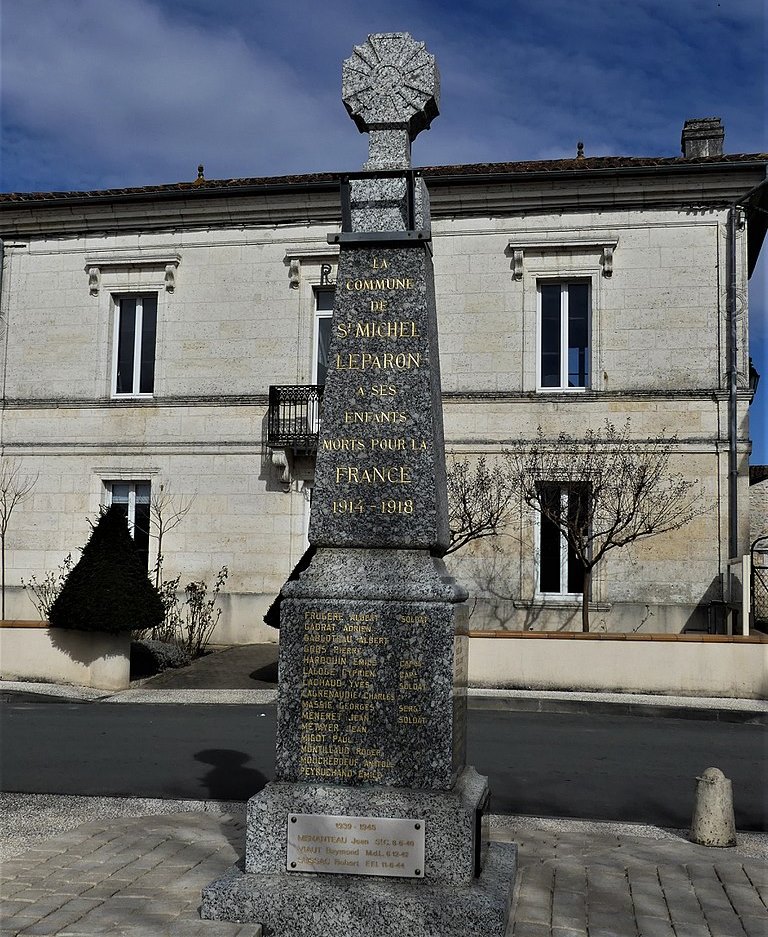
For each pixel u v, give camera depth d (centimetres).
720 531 1930
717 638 1465
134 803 848
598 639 1488
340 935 517
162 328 2195
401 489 595
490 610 1983
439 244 2084
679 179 1978
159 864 631
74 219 2230
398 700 560
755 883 621
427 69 642
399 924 512
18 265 2272
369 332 615
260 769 995
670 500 1945
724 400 1953
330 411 610
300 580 581
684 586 1927
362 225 633
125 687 1565
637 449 1962
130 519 2208
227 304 2177
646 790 929
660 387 1980
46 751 1083
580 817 827
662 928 539
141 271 2223
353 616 569
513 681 1499
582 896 588
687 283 1991
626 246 2017
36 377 2244
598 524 1931
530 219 2055
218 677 1669
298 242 2161
